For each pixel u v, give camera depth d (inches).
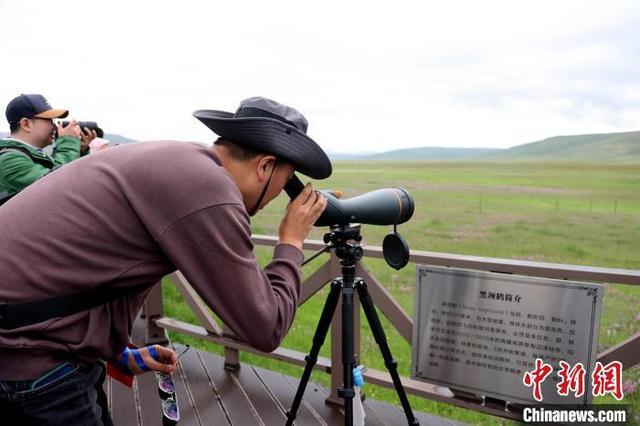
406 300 217.2
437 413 123.3
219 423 97.3
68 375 38.9
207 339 122.3
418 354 94.2
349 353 69.4
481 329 86.9
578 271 76.4
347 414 69.0
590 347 76.9
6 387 37.1
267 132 40.0
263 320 38.2
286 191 48.6
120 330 40.1
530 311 81.7
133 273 37.6
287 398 107.5
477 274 86.1
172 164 36.6
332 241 67.1
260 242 108.5
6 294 35.4
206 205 35.6
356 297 98.7
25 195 38.9
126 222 36.5
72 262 36.1
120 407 103.7
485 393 87.7
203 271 36.4
